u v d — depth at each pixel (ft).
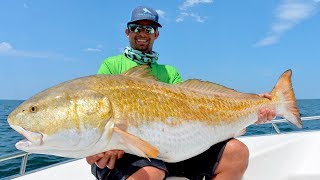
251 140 5.03
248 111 3.37
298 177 4.32
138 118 2.63
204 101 3.08
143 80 2.79
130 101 2.62
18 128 2.37
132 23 3.93
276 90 3.59
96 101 2.47
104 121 2.47
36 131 2.36
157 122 2.73
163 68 4.01
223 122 3.17
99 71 3.74
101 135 2.47
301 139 4.93
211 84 3.21
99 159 2.67
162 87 2.86
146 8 3.95
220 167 3.20
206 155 3.28
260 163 4.21
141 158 2.88
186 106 2.93
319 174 4.29
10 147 11.42
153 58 3.90
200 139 3.01
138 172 2.82
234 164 3.20
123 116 2.56
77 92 2.46
